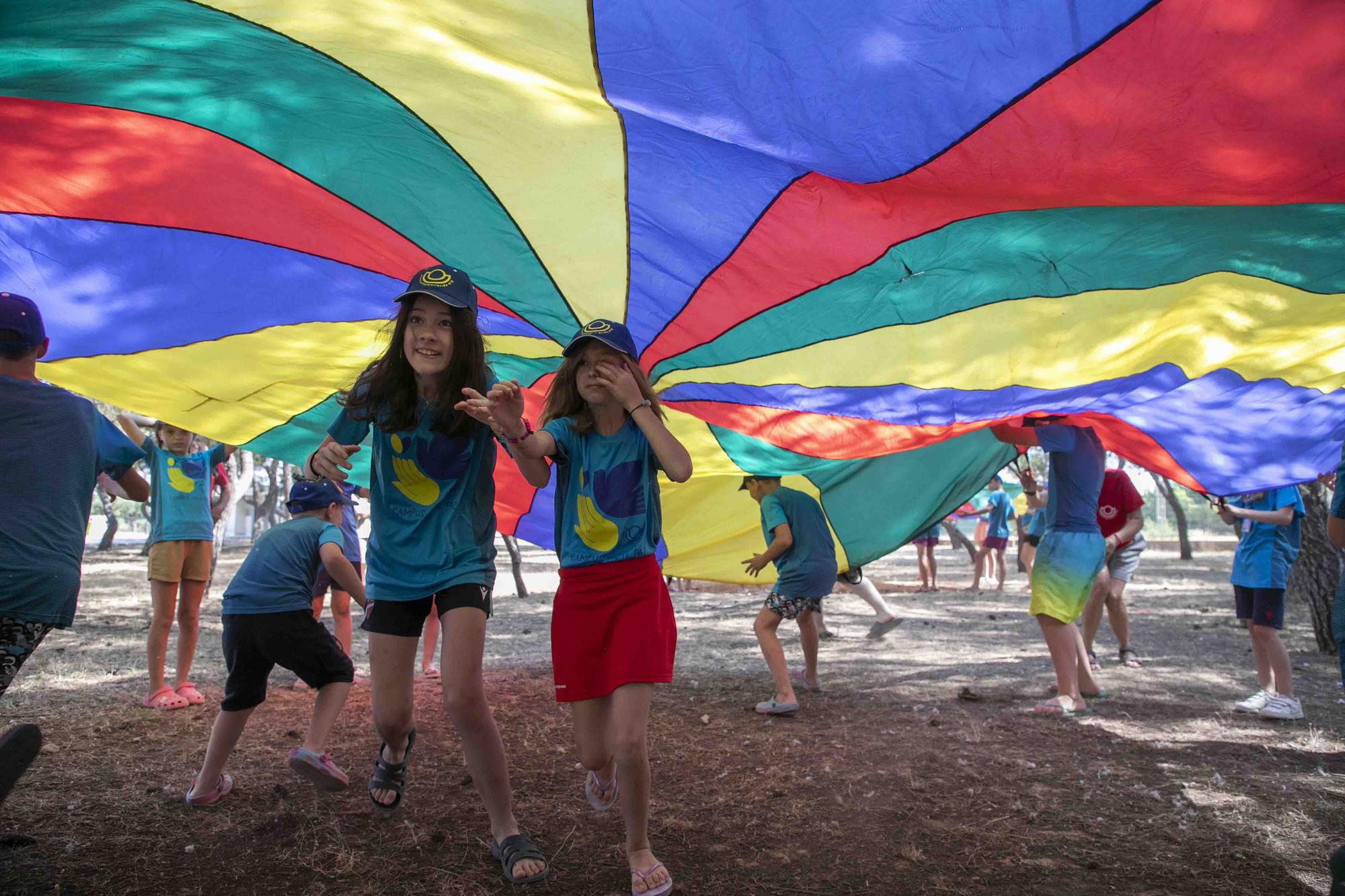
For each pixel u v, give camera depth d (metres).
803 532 6.02
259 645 3.78
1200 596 14.26
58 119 3.42
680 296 4.53
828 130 3.05
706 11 2.59
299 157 3.73
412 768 4.54
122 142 3.61
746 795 4.16
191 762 4.53
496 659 7.89
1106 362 4.93
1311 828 3.70
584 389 3.11
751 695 6.48
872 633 8.81
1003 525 14.95
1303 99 2.48
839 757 4.80
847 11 2.52
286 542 3.94
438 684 6.57
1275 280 3.94
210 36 2.88
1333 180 2.88
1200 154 2.82
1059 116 2.75
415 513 3.18
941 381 5.21
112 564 20.33
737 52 2.75
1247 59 2.38
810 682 6.59
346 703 5.95
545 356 5.46
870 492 7.97
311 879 3.17
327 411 5.72
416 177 3.82
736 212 3.79
